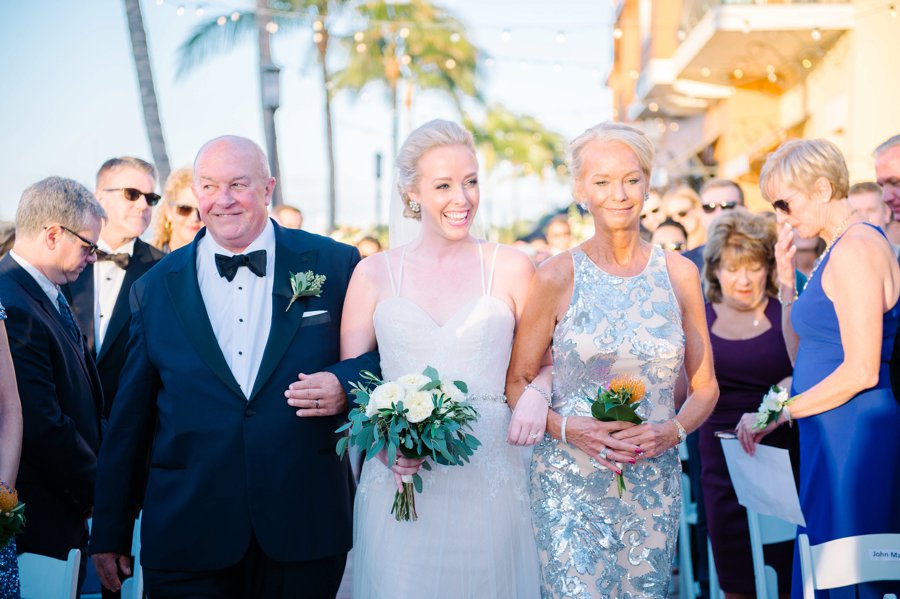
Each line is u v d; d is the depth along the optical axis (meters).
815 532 3.33
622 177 2.99
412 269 3.22
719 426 4.29
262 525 3.09
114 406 3.22
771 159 3.53
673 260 3.14
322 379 3.09
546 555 3.05
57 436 3.41
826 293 3.33
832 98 12.20
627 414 2.86
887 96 10.68
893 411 3.19
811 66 13.12
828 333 3.34
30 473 3.46
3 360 2.89
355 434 2.87
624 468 3.04
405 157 3.14
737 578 4.23
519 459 3.24
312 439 3.18
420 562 3.08
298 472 3.13
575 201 3.17
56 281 3.74
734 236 4.26
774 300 4.34
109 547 3.15
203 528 3.08
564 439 3.01
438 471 3.11
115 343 4.41
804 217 3.44
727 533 4.25
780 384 4.24
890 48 10.63
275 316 3.20
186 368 3.12
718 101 17.20
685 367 3.21
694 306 3.15
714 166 17.95
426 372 2.94
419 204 3.22
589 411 3.06
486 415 3.11
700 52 13.58
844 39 11.62
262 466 3.10
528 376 3.18
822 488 3.31
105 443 3.21
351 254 3.43
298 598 3.16
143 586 3.27
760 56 13.58
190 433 3.10
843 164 3.40
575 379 3.10
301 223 7.30
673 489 3.11
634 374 3.06
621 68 23.08
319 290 3.21
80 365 3.71
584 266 3.10
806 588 3.00
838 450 3.25
